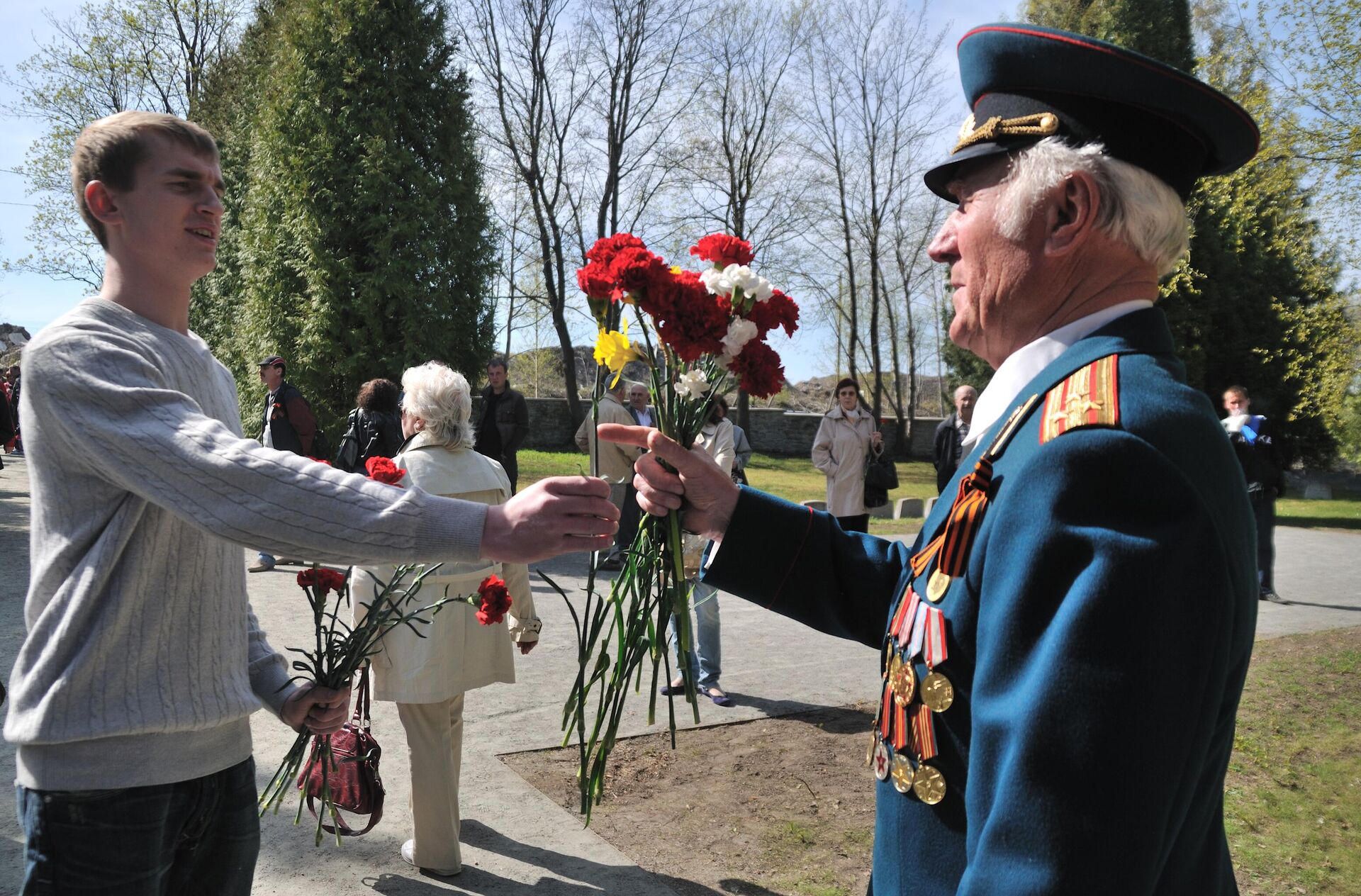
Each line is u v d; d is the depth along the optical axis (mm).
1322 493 21438
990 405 1183
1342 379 10805
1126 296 1141
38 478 1479
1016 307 1186
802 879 3131
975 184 1239
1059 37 1132
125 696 1467
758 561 1490
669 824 3512
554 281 25922
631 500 7738
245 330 13469
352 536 1315
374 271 12742
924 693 1100
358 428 7398
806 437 31797
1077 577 909
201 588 1544
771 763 4109
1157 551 875
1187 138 1142
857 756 4199
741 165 27203
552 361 35750
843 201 29031
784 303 1464
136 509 1454
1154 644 856
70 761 1450
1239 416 8617
